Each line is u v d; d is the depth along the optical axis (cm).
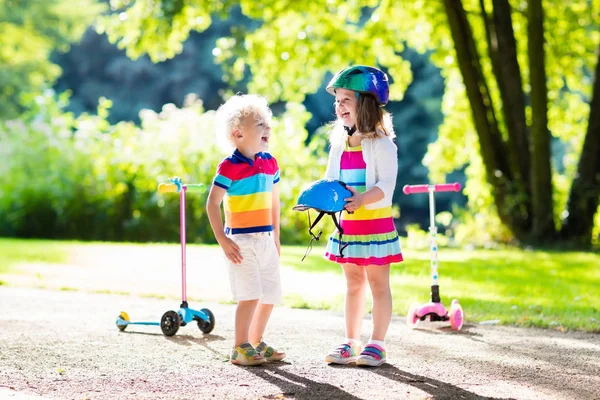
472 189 2088
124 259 1311
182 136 1961
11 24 3616
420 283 1017
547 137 1766
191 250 1480
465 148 2294
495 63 1833
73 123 2164
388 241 570
